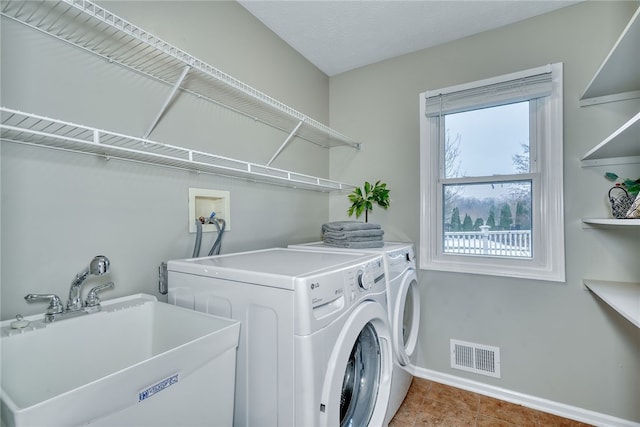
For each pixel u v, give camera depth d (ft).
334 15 5.91
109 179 3.71
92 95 3.53
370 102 7.87
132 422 2.19
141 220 4.05
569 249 5.60
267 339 3.15
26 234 3.04
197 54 4.72
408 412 5.65
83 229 3.46
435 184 7.07
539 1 5.54
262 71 6.09
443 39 6.76
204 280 3.71
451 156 6.95
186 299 3.89
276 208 6.49
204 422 2.78
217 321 3.21
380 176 7.72
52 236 3.21
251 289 3.28
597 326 5.41
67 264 3.32
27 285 3.03
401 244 6.57
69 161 3.36
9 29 2.93
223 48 5.20
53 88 3.21
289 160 6.89
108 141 3.65
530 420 5.46
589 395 5.44
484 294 6.39
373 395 4.42
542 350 5.82
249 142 5.79
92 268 3.08
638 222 3.66
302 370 2.91
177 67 4.12
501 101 6.12
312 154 7.73
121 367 3.44
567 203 5.62
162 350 3.59
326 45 6.97
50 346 2.91
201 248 4.85
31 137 2.99
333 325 3.26
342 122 8.29
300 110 7.25
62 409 1.82
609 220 4.25
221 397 2.97
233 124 5.44
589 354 5.46
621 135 3.86
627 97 5.20
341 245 5.86
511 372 6.08
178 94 4.53
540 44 5.91
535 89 5.75
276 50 6.49
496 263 6.37
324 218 8.13
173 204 4.45
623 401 5.21
